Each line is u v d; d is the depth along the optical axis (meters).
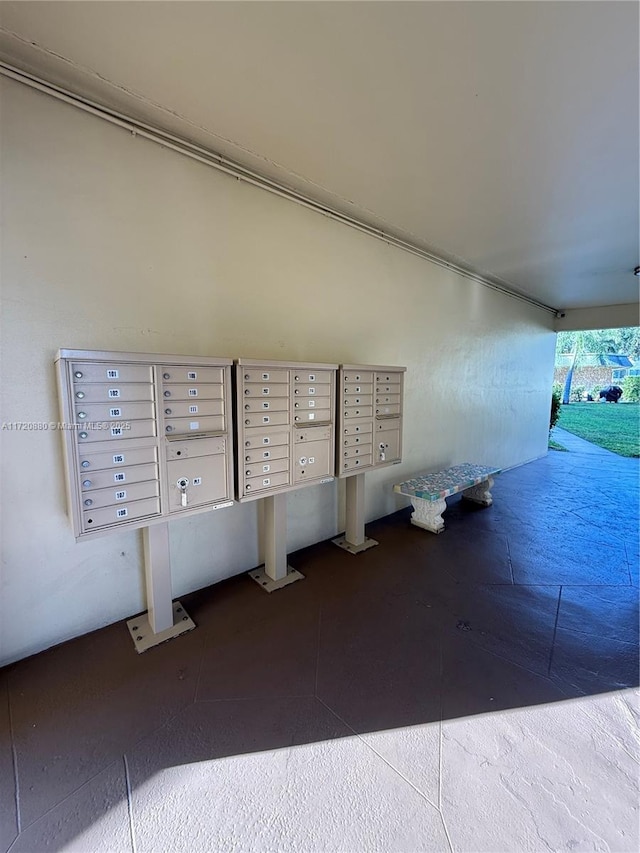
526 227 3.20
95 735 1.39
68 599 1.89
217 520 2.44
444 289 4.14
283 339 2.68
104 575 1.99
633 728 1.42
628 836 1.07
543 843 1.06
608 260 4.03
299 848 1.06
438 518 3.36
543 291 5.41
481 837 1.07
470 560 2.83
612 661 1.78
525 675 1.69
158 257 2.06
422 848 1.05
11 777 1.25
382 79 1.65
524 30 1.39
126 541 2.05
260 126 1.97
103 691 1.59
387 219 3.07
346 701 1.54
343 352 3.12
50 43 1.49
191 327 2.22
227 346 2.38
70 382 1.48
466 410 4.75
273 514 2.45
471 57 1.52
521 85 1.66
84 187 1.79
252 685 1.62
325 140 2.08
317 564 2.75
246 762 1.29
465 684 1.63
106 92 1.74
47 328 1.74
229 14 1.34
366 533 3.35
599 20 1.34
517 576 2.60
